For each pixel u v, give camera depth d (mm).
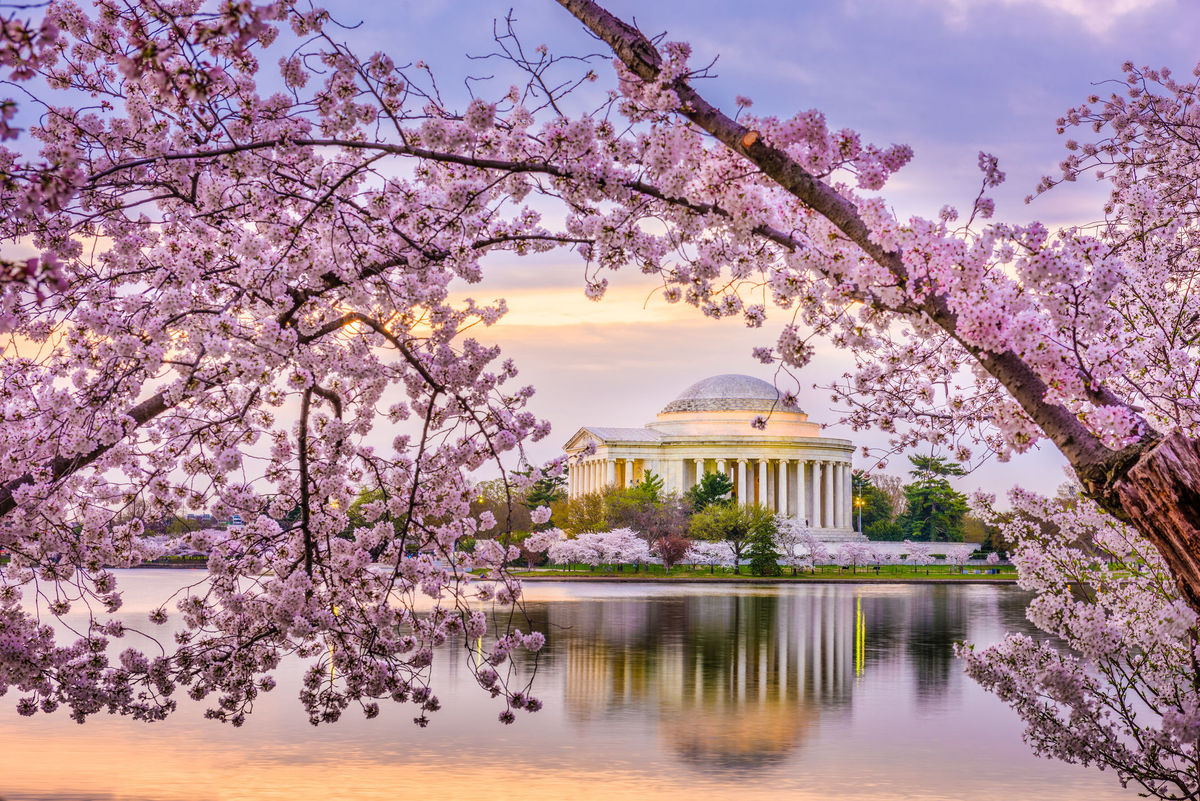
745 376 186125
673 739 23391
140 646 32625
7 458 11195
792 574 118375
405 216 11219
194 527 13102
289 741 22703
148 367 10008
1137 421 7031
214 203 10789
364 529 13211
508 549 13469
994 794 18953
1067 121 16766
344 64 9766
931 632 47000
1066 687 10242
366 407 13961
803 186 7531
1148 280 12516
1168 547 6801
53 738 22875
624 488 140625
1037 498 11711
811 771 20578
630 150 9086
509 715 12875
